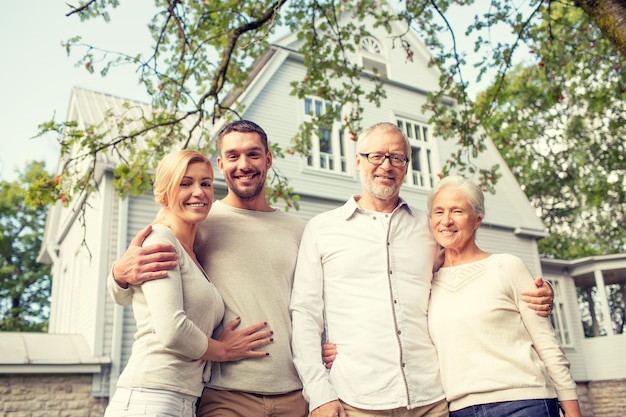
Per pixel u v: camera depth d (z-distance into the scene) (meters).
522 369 2.41
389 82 13.88
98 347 8.54
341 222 2.83
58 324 13.66
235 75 6.33
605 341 14.59
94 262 9.49
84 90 12.73
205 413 2.51
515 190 15.02
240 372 2.50
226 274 2.68
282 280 2.78
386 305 2.59
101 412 8.38
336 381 2.52
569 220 24.59
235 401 2.49
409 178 13.29
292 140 6.83
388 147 2.82
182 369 2.25
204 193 2.52
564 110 18.28
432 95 6.50
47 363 8.08
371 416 2.42
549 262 15.12
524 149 23.66
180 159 2.52
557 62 6.73
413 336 2.57
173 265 2.28
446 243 2.74
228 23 5.86
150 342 2.25
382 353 2.50
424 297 2.70
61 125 5.03
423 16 5.96
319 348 2.57
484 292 2.58
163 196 2.56
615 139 18.20
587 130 19.25
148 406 2.14
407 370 2.48
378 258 2.69
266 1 6.05
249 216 2.92
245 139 2.87
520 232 14.38
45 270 25.58
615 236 23.73
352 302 2.63
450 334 2.55
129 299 2.42
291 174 11.29
